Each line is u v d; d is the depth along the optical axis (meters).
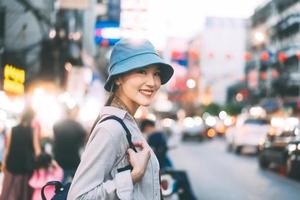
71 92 24.53
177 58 61.31
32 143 8.41
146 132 10.55
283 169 21.47
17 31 26.00
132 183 2.48
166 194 9.17
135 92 2.72
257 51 81.44
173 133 68.50
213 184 17.64
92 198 2.46
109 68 2.78
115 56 2.74
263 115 58.00
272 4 73.69
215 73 122.25
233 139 34.44
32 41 26.00
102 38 30.45
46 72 25.77
